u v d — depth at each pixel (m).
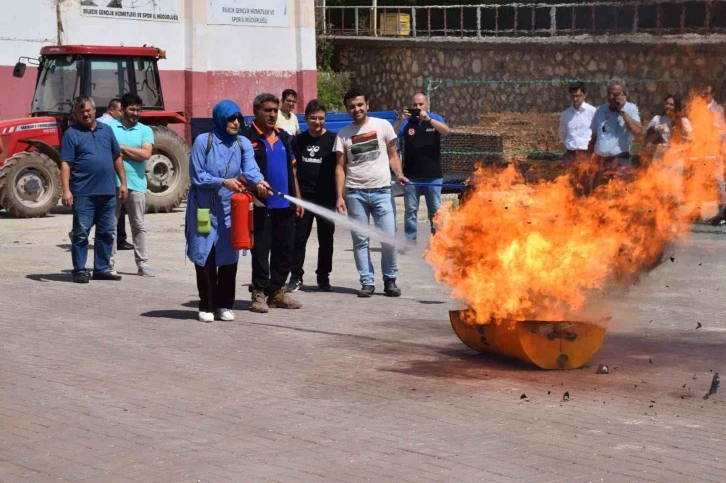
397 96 36.06
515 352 8.32
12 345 9.27
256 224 10.74
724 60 24.27
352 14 41.06
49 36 27.00
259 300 10.88
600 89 28.28
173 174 21.38
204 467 6.05
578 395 7.59
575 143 16.06
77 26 27.45
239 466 6.06
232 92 30.77
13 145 20.17
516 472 5.93
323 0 38.91
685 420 6.96
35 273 13.45
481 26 35.56
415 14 36.97
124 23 28.41
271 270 11.06
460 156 23.25
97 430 6.78
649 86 25.72
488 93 31.86
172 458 6.21
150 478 5.87
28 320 10.38
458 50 33.28
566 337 8.26
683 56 25.27
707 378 8.09
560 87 29.61
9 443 6.52
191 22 29.69
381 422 6.93
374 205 11.72
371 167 11.66
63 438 6.61
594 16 28.88
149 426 6.86
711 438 6.56
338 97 36.50
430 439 6.55
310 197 12.04
